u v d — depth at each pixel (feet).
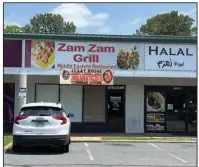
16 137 48.47
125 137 67.41
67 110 74.02
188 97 75.56
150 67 70.85
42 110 49.55
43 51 69.56
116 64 70.38
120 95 74.79
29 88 73.31
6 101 72.84
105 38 70.18
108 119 74.49
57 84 73.87
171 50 71.10
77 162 42.80
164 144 61.26
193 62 71.10
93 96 74.54
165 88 75.46
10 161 43.09
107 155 48.49
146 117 75.00
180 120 75.56
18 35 69.00
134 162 43.39
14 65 68.85
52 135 48.55
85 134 71.51
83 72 69.72
